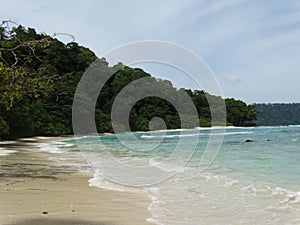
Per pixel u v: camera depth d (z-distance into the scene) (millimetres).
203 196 8781
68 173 13141
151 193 9250
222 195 8852
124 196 8812
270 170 13398
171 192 9375
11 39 11188
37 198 8375
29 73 11656
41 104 52562
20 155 21891
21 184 10391
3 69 10602
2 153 23562
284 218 6633
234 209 7387
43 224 6199
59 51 50844
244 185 10141
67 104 54031
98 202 8094
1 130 39125
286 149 23516
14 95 11398
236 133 52281
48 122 52031
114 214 7000
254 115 85250
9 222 6277
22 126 44438
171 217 6812
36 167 15141
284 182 10617
